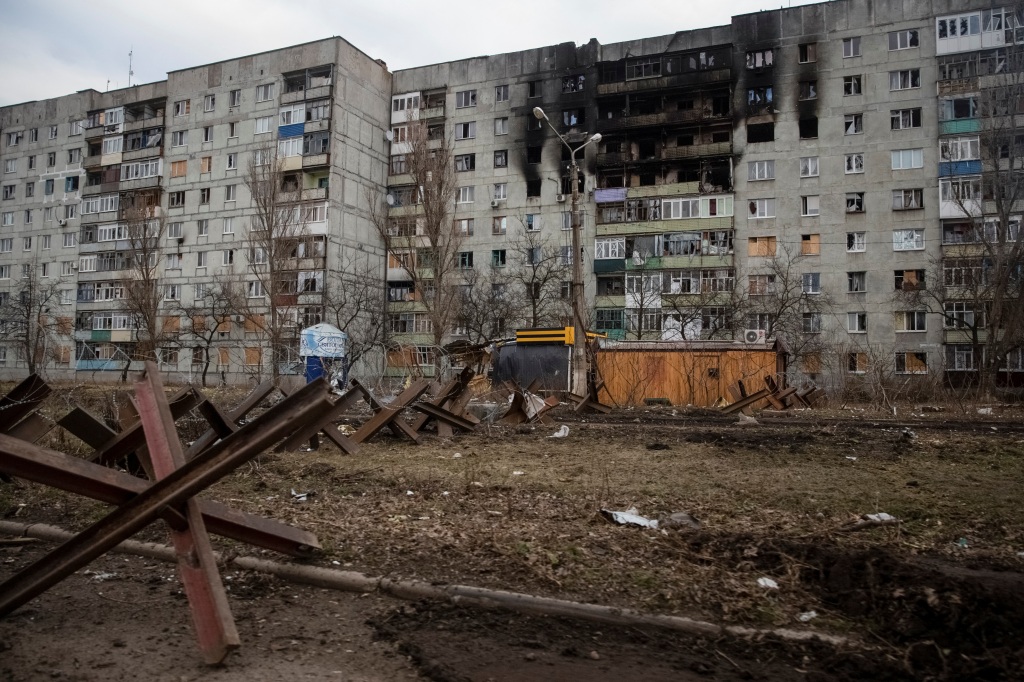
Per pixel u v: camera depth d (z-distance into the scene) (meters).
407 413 12.59
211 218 55.16
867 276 44.19
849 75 45.84
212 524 3.62
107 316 56.44
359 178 53.78
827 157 45.78
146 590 3.75
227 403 15.09
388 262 55.12
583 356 21.08
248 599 3.64
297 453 8.59
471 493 6.07
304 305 48.19
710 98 50.56
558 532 4.68
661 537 4.57
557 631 3.30
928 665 2.95
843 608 3.51
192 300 54.88
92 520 5.16
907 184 43.84
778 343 25.50
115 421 7.64
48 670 2.78
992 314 31.84
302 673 2.81
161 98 58.19
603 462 7.96
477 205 54.38
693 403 24.61
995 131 35.53
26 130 63.97
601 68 52.41
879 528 4.86
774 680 2.84
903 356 42.91
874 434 10.90
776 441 9.99
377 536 4.58
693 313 43.94
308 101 52.19
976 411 19.09
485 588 3.66
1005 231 33.12
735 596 3.61
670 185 48.69
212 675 2.76
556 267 49.81
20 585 2.79
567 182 52.28
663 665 2.97
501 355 27.25
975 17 43.09
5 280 63.28
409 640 3.16
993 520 5.05
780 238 46.06
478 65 55.69
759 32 48.25
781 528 4.84
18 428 5.89
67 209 61.34
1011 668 2.87
